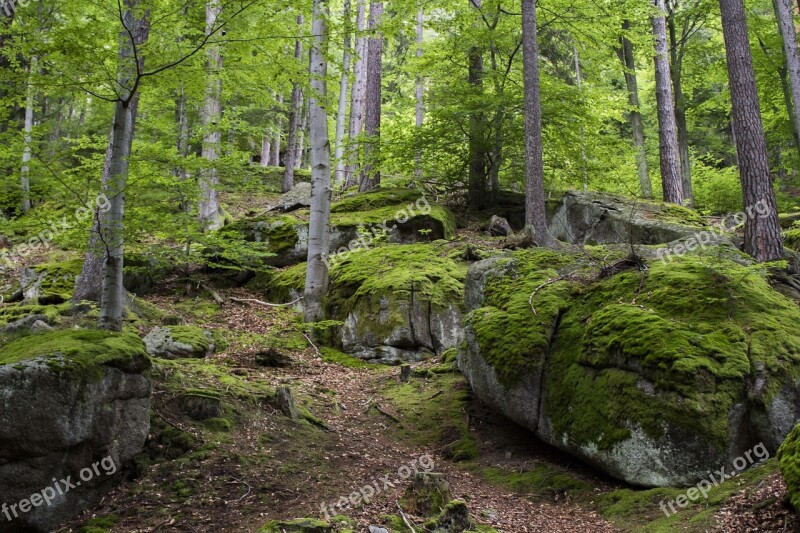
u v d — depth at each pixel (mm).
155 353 8344
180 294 12641
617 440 5602
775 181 22219
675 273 6750
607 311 6402
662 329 5805
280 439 6121
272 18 7105
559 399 6363
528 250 8875
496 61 17484
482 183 16828
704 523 4465
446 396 8180
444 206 16344
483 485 6074
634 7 14992
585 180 17422
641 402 5523
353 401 8234
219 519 4562
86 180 5980
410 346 10203
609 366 6004
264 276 13656
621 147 15672
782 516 4125
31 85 5801
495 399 7023
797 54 12414
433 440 7160
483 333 7234
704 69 20500
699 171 21938
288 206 17672
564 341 6664
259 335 10633
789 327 5957
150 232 6762
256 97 9664
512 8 15914
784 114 18781
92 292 9703
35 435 4297
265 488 5086
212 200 14562
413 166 15977
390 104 27203
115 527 4391
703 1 18672
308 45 7289
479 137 15305
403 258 12109
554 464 6410
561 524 5160
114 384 4961
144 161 7363
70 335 5242
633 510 5078
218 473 5184
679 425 5250
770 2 18562
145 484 4938
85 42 5414
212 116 13156
